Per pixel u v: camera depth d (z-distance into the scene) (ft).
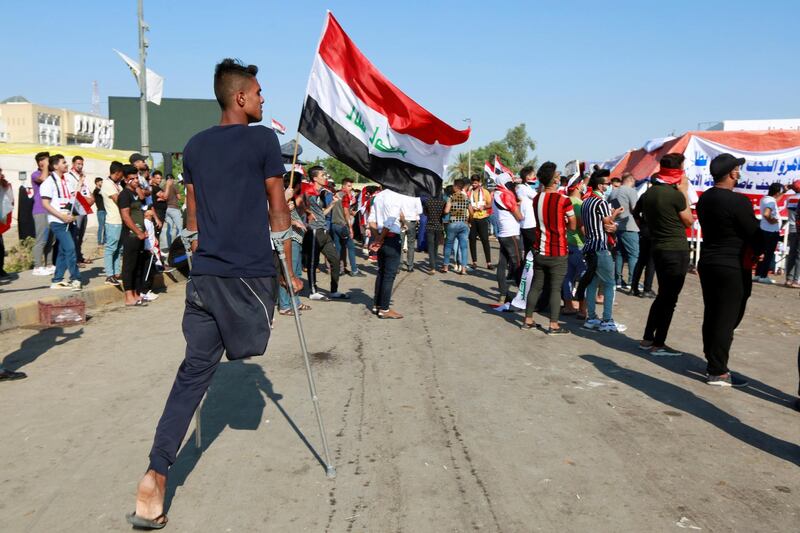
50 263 40.29
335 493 12.05
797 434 15.30
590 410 16.80
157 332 25.53
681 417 16.35
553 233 25.44
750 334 26.68
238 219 11.15
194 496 11.91
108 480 12.51
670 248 22.06
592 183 31.63
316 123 22.63
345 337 25.23
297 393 18.01
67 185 31.83
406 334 25.88
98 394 17.75
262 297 11.43
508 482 12.56
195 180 11.34
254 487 12.28
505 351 23.13
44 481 12.46
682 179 22.20
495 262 54.19
